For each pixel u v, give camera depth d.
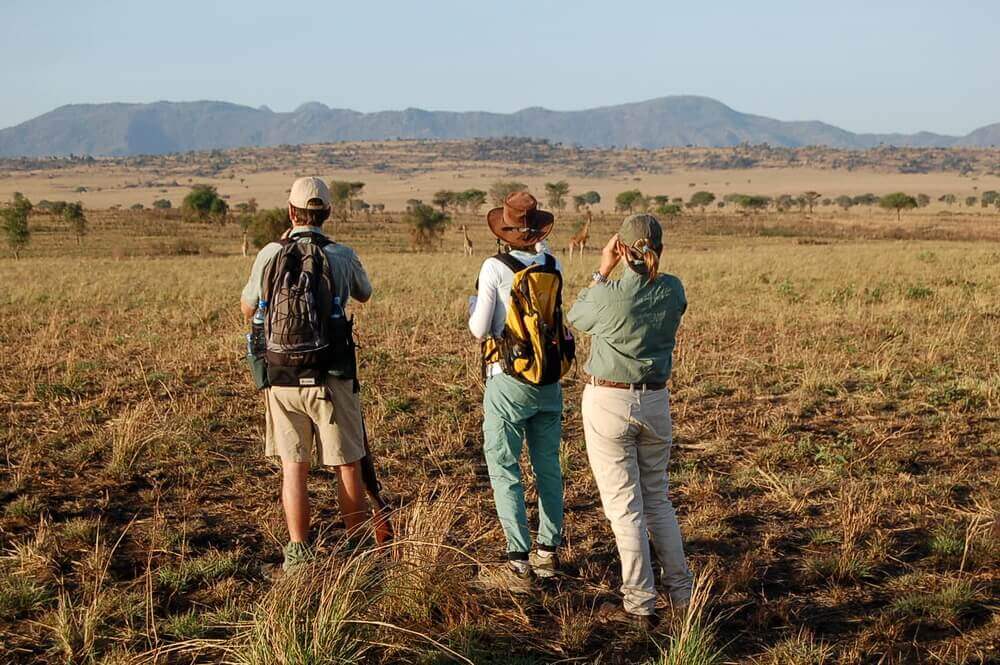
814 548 4.69
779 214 132.25
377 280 22.47
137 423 6.45
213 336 11.95
